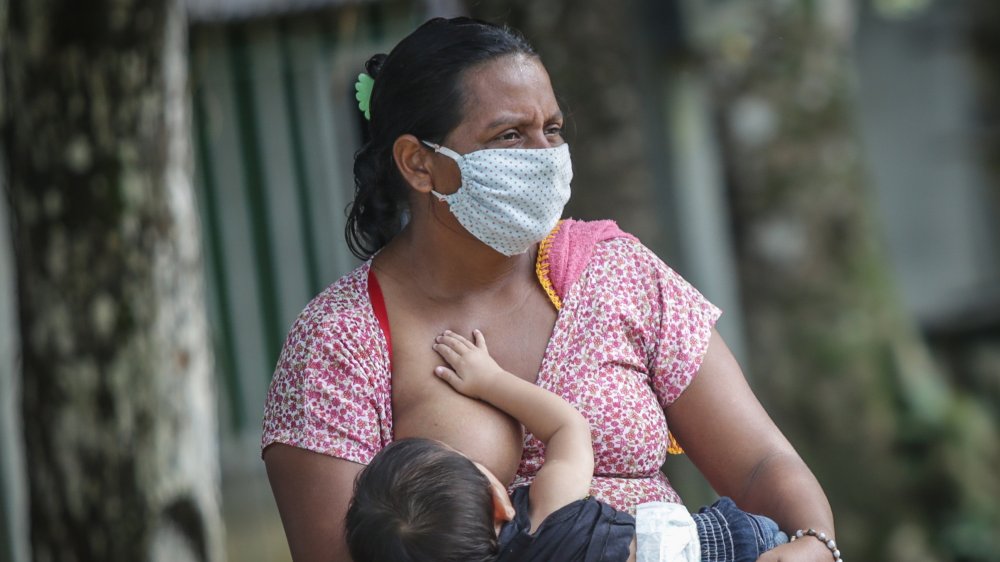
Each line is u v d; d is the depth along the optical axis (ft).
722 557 26.02
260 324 76.59
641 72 52.34
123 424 41.47
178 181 42.45
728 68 59.11
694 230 54.80
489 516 25.29
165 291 41.98
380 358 26.61
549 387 26.89
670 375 27.86
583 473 25.68
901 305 69.05
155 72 41.60
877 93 104.68
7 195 42.47
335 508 25.90
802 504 27.25
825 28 60.64
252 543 73.92
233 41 74.43
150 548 41.55
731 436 28.07
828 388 62.54
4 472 60.70
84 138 41.06
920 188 105.19
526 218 26.30
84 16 40.52
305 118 75.72
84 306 41.29
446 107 26.35
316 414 26.11
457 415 26.40
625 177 51.75
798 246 61.00
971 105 105.19
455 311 27.22
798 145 60.44
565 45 51.37
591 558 24.99
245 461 75.51
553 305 27.55
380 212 28.40
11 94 41.60
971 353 104.06
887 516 64.54
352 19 70.74
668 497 27.48
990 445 74.64
